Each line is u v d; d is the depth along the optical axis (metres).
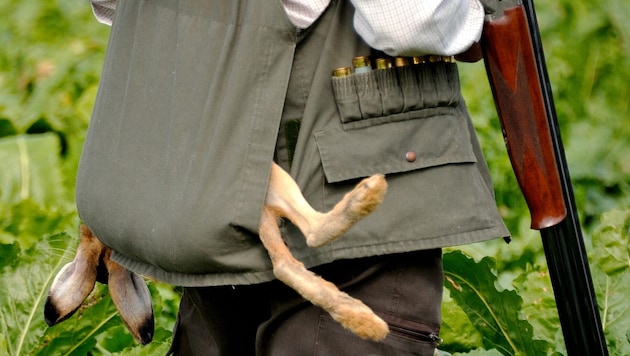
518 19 4.96
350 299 4.39
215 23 4.61
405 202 4.55
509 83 4.99
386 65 4.56
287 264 4.44
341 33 4.58
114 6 5.48
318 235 4.36
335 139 4.54
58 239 6.63
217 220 4.49
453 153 4.64
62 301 5.38
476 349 6.46
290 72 4.54
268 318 5.13
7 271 6.55
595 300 5.27
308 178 4.56
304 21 4.55
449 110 4.70
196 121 4.61
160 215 4.64
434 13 4.36
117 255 5.11
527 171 5.08
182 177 4.60
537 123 5.05
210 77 4.59
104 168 4.94
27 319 6.48
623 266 6.70
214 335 5.27
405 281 4.66
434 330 4.71
